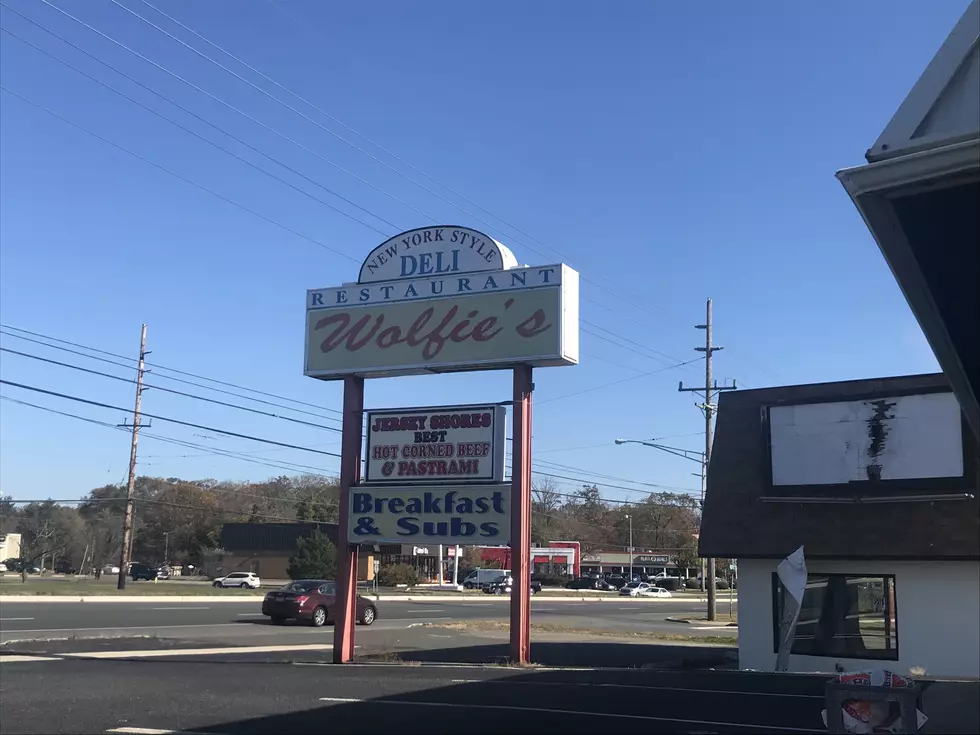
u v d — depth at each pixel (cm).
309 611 2822
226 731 962
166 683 1339
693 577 10650
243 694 1231
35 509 9831
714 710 1108
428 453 1697
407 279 1750
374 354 1747
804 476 1742
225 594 4856
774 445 1786
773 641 1733
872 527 1638
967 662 1542
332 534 8075
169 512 10238
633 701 1185
